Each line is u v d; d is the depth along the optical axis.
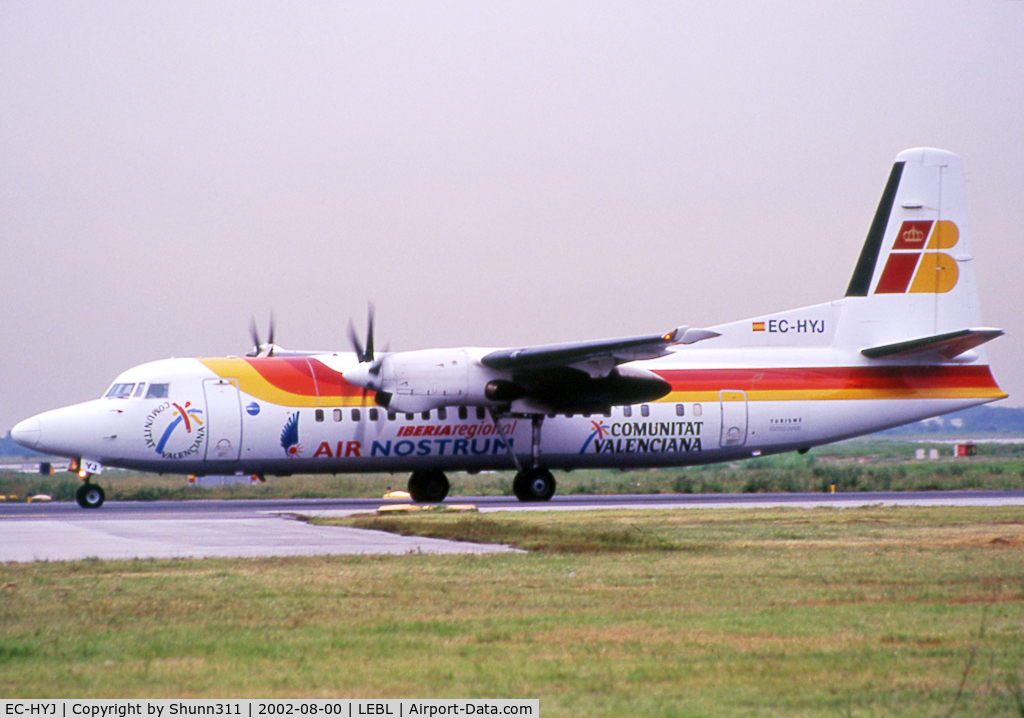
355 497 140.50
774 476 170.88
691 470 195.50
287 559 58.06
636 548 62.88
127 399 106.38
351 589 47.53
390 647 35.91
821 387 118.38
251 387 107.94
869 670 32.31
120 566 55.19
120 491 149.12
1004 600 43.84
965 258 123.12
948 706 28.56
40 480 181.62
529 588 47.69
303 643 36.59
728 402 116.19
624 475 183.38
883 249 121.88
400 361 103.50
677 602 43.97
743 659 33.84
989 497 120.00
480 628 38.94
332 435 108.44
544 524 78.19
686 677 31.69
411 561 57.19
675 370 116.19
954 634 37.12
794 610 41.91
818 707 28.58
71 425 104.56
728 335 119.38
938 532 71.62
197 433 106.00
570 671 32.50
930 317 122.12
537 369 104.88
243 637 37.53
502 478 182.00
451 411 110.81
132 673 32.53
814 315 120.25
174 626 39.56
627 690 30.38
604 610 42.28
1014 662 33.06
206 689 30.80
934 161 123.44
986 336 113.06
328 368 110.88
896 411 119.69
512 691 30.36
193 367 108.44
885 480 155.00
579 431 113.50
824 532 71.88
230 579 50.53
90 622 40.31
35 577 51.31
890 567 53.53
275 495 144.62
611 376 107.00
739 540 66.81
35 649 35.69
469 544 66.38
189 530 77.31
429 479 117.31
